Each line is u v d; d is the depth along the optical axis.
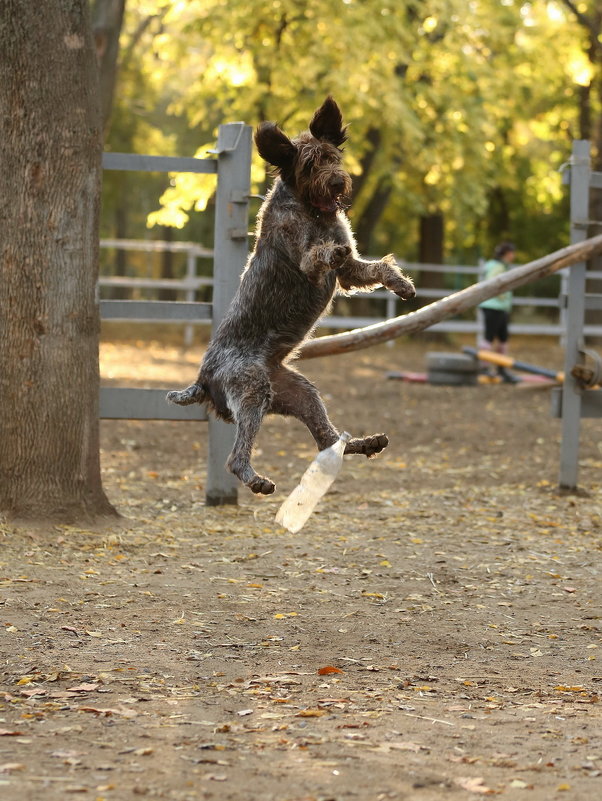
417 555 9.48
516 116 36.50
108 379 21.52
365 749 5.07
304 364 27.14
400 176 32.41
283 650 6.81
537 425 17.77
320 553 9.51
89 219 10.24
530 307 48.88
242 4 24.66
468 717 5.60
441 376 22.97
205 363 6.51
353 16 24.73
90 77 10.20
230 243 11.25
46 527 9.95
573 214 12.27
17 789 4.50
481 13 28.38
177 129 45.34
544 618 7.71
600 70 35.56
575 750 5.13
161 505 11.48
